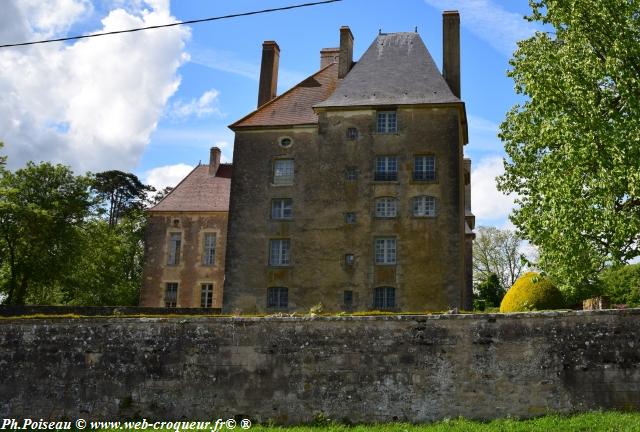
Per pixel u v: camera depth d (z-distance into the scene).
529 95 22.20
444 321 17.38
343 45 35.91
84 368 18.80
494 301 55.09
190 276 43.00
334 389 17.41
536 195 22.84
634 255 20.20
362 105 32.94
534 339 16.81
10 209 36.84
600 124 19.66
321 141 33.19
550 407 16.31
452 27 35.03
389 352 17.41
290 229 32.44
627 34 20.06
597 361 16.34
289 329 18.06
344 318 17.86
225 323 18.42
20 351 19.25
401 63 35.12
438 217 31.17
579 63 20.67
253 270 32.28
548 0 21.97
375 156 32.50
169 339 18.59
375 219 31.72
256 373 17.91
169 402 18.12
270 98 37.19
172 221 44.09
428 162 32.09
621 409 15.95
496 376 16.75
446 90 33.09
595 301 23.25
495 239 66.25
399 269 30.89
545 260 21.33
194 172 47.00
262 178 33.41
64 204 40.09
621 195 19.92
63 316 19.75
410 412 16.92
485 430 14.77
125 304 51.47
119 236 55.25
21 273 38.84
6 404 18.88
